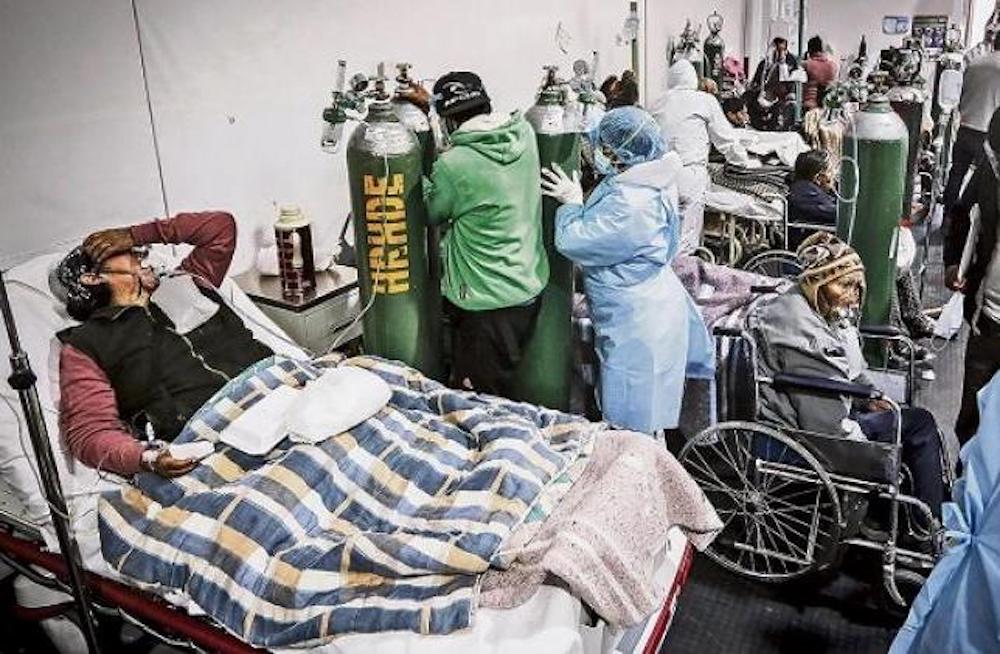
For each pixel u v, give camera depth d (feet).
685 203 15.19
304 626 6.45
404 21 13.69
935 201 18.56
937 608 5.78
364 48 12.98
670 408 10.73
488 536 6.70
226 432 8.02
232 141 11.19
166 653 8.94
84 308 8.69
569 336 11.08
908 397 11.26
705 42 23.59
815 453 9.35
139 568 7.22
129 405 8.56
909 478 9.73
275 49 11.52
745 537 10.43
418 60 14.15
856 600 9.97
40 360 8.57
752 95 23.40
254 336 9.73
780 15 29.89
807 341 9.57
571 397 11.59
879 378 11.44
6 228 9.07
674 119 17.24
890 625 9.59
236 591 6.79
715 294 11.82
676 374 10.57
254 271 11.57
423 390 8.96
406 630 6.30
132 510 7.57
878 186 12.72
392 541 6.76
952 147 19.43
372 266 9.84
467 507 7.08
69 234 9.63
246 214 11.57
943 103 20.03
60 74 9.25
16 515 8.19
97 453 7.96
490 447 7.70
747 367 9.95
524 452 7.57
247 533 7.05
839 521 9.21
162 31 10.12
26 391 6.13
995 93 17.97
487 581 6.62
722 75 23.67
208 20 10.61
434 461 7.79
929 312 16.15
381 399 8.29
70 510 7.84
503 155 9.67
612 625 6.64
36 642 9.36
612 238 9.75
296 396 8.41
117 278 8.66
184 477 7.70
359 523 7.39
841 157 13.25
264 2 11.25
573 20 18.71
